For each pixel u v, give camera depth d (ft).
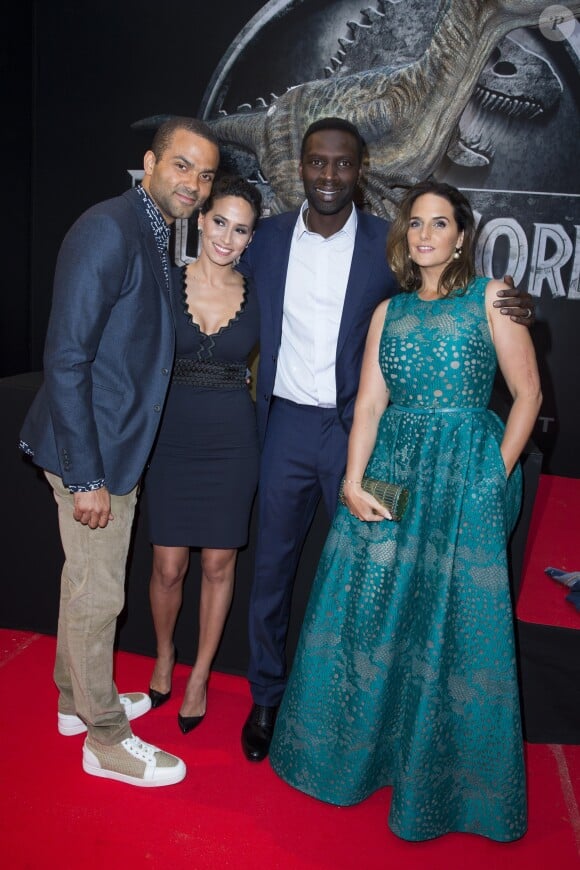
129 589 8.96
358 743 6.58
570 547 12.33
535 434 18.15
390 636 6.39
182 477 7.47
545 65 16.81
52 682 8.45
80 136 18.88
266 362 7.44
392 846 6.43
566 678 8.16
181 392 7.34
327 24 17.49
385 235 7.34
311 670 6.78
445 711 6.34
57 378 5.98
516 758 6.37
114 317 6.27
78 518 6.27
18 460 8.90
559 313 17.74
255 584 7.73
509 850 6.46
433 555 6.31
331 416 7.41
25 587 9.29
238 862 6.12
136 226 6.27
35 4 18.31
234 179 7.00
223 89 18.19
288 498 7.52
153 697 8.22
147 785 6.89
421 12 17.02
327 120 7.03
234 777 7.17
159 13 18.03
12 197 18.65
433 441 6.34
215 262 7.10
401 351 6.36
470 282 6.35
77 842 6.19
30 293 19.71
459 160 17.52
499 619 6.23
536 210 17.47
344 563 6.72
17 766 7.08
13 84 18.10
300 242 7.34
